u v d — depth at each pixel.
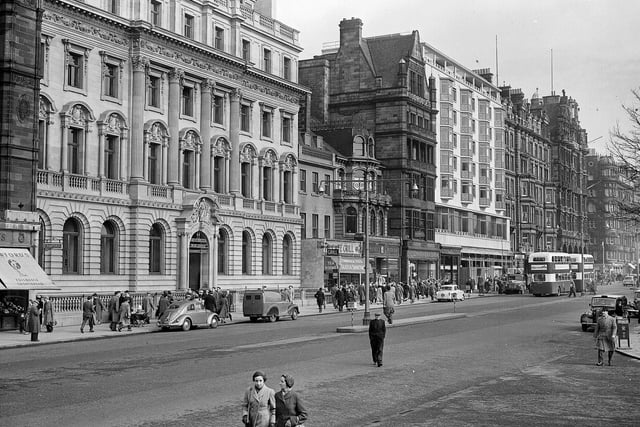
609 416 17.45
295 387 20.98
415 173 88.62
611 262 169.62
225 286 58.62
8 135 39.34
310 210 73.38
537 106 137.62
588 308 61.09
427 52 97.94
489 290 97.56
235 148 60.78
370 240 78.19
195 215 54.91
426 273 91.00
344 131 81.25
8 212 39.03
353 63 90.69
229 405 18.00
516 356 28.94
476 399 19.55
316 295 57.91
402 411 17.86
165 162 53.75
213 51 57.38
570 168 144.75
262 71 63.47
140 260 50.53
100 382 21.27
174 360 26.39
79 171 47.28
